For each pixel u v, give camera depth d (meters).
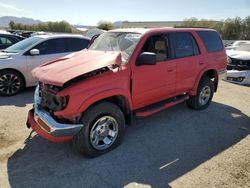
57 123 3.51
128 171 3.57
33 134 4.60
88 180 3.36
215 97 7.34
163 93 4.92
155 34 4.68
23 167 3.62
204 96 6.11
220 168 3.65
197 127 5.11
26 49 7.25
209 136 4.72
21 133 4.63
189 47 5.45
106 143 4.00
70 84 3.51
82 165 3.69
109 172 3.54
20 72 7.08
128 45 4.43
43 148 4.13
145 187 3.24
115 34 4.93
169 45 4.96
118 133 4.10
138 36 4.51
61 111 3.50
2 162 3.72
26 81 7.25
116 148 4.16
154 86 4.63
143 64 4.17
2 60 6.80
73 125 3.56
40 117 3.72
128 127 5.04
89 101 3.58
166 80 4.87
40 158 3.85
